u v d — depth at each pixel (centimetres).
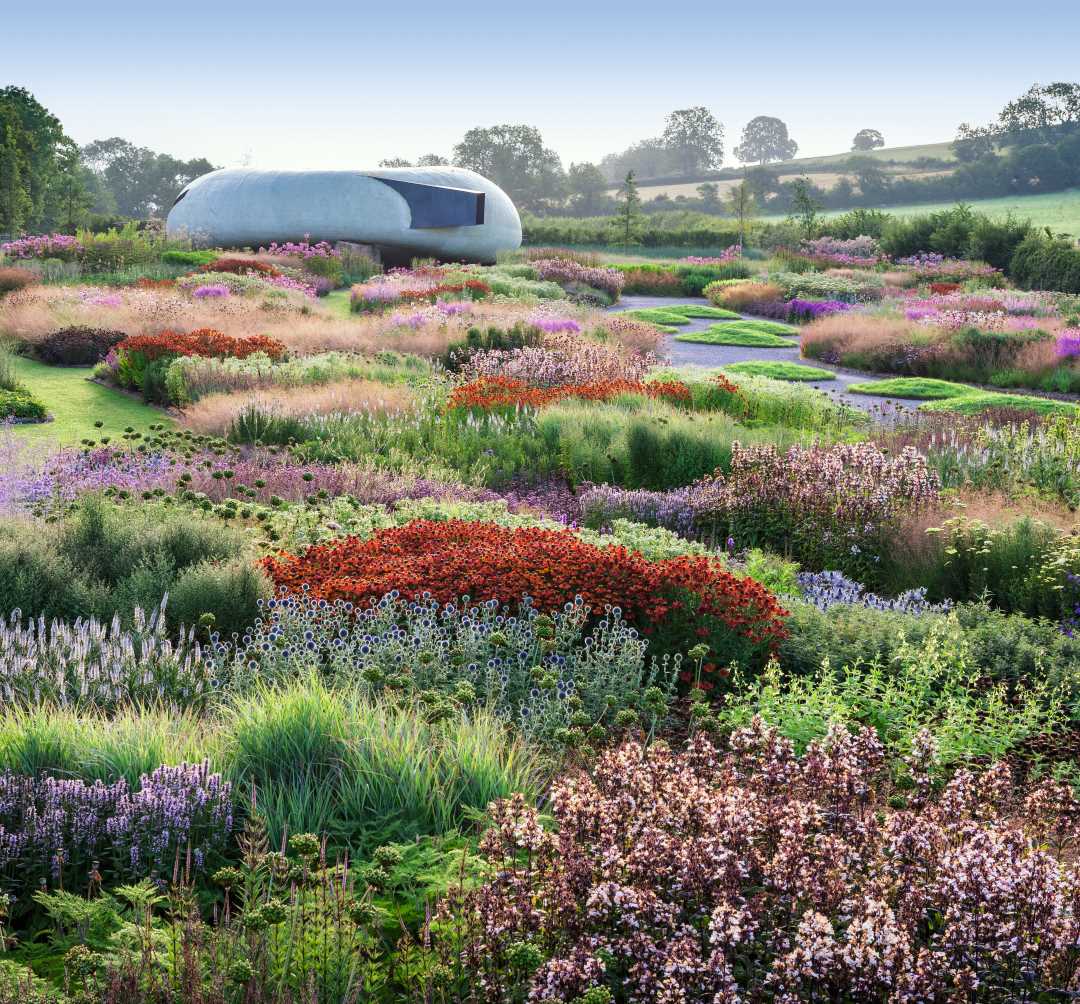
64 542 908
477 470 1445
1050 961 352
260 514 1100
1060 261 4644
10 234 6119
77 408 1845
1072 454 1400
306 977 349
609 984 357
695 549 1034
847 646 783
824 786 455
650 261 6159
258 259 4428
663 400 1852
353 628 766
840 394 2375
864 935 337
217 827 477
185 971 323
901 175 13812
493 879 379
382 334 2545
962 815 429
